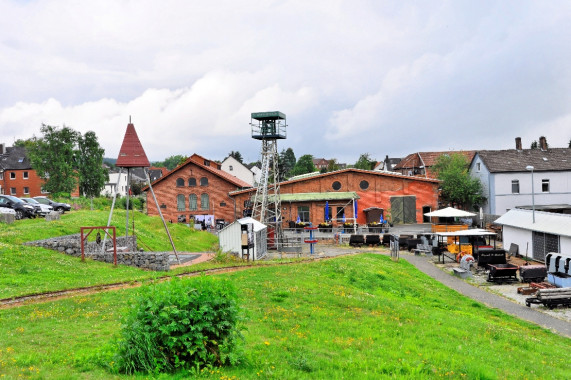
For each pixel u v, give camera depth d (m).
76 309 14.97
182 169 67.88
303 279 22.28
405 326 15.31
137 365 9.05
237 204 64.94
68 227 34.22
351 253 39.19
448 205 67.50
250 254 35.00
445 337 14.39
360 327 14.65
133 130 31.48
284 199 58.19
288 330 13.72
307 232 52.56
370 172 59.53
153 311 9.12
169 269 27.28
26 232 30.28
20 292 17.36
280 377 9.52
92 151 77.31
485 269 31.89
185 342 9.01
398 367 10.92
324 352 11.85
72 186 72.69
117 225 38.53
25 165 83.38
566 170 59.03
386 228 51.97
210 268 25.23
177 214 67.94
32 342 11.03
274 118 49.34
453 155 70.19
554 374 11.97
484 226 54.25
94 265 25.89
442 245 40.38
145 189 68.44
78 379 8.50
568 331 18.70
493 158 61.31
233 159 104.31
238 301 10.15
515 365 12.40
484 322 17.92
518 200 59.03
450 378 10.56
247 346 11.61
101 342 11.09
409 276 29.11
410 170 89.38
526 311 22.02
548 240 34.50
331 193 59.47
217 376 8.88
